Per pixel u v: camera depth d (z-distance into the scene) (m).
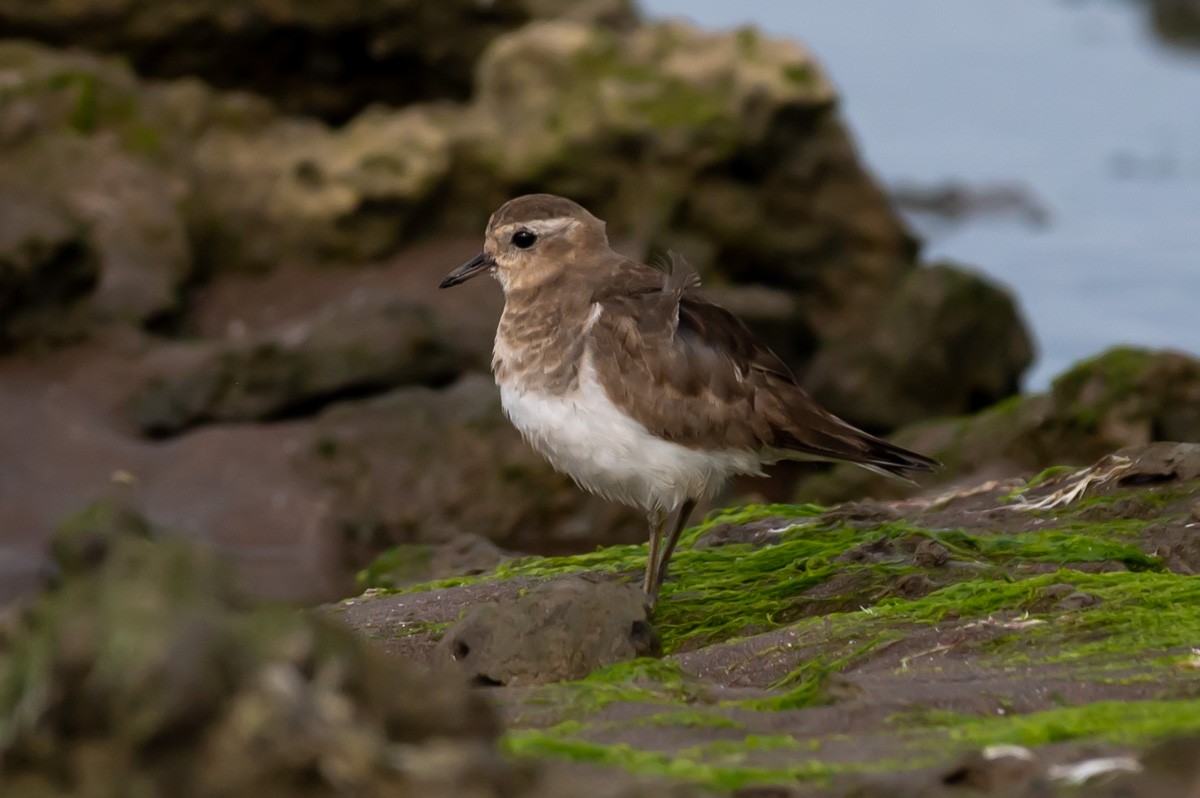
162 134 18.52
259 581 14.13
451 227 18.31
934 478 14.00
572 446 8.97
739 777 5.18
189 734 4.05
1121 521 8.98
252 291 17.91
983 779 4.96
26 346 16.20
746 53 18.47
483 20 20.55
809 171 18.38
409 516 15.23
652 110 17.98
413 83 20.75
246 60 20.19
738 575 9.03
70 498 14.82
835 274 18.69
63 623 4.24
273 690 4.12
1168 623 7.19
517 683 7.27
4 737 4.13
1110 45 33.09
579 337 8.95
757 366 9.12
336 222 18.03
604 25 20.81
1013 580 8.14
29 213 16.23
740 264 18.44
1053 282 21.31
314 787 4.05
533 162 17.97
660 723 5.95
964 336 17.94
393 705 4.37
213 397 15.95
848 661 7.14
